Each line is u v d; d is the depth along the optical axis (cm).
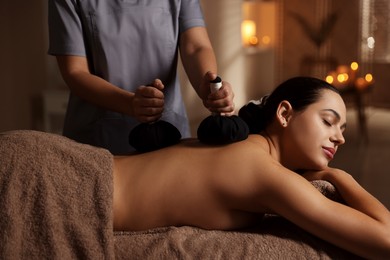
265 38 845
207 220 105
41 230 93
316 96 110
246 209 105
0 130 442
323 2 794
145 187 104
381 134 573
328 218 98
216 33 651
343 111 111
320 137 109
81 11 146
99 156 104
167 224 106
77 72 142
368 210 103
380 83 784
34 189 97
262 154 104
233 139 106
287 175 100
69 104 158
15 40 446
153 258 94
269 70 831
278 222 109
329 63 773
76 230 94
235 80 711
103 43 147
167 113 156
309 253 99
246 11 807
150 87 112
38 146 102
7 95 444
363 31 781
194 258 95
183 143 112
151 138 113
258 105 120
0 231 92
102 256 93
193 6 155
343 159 446
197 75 144
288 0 819
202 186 103
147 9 149
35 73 458
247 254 95
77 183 99
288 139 111
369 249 98
